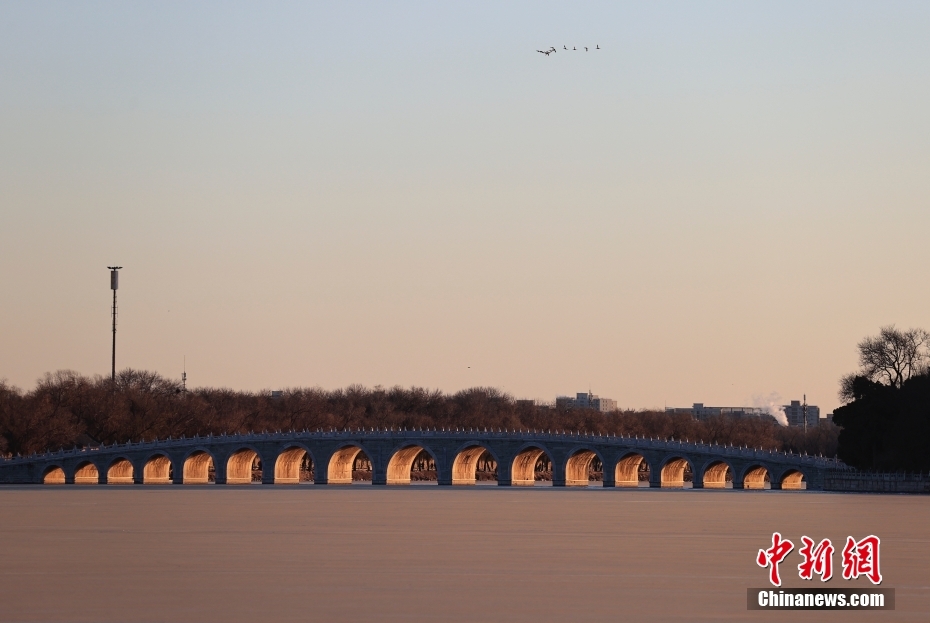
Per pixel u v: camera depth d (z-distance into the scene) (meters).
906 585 134.50
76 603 119.12
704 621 110.75
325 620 109.75
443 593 125.56
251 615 112.25
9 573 141.88
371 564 151.00
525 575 140.12
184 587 129.75
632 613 114.12
